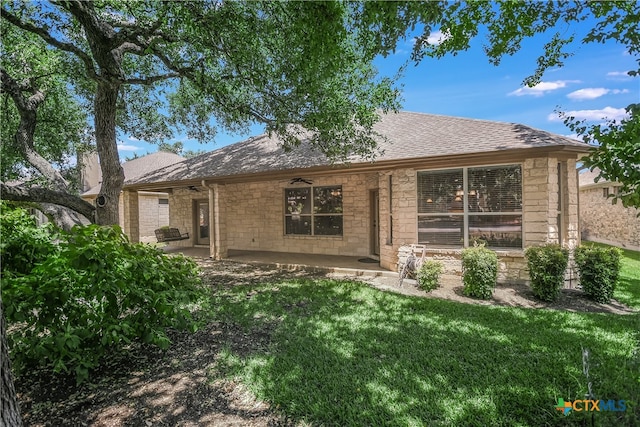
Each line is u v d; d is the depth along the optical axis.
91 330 3.14
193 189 13.95
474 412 2.61
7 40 7.26
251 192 13.01
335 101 5.75
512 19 3.43
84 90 9.50
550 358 3.50
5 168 10.08
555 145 6.09
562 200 7.28
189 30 4.64
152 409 2.84
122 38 5.46
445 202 7.68
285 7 3.56
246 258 10.98
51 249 3.51
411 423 2.50
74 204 7.27
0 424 1.76
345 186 11.09
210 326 4.71
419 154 7.41
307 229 11.87
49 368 3.54
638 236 12.16
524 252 6.46
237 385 3.16
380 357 3.63
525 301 6.01
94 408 2.87
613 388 2.41
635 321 4.60
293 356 3.69
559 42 4.18
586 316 5.00
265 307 5.53
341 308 5.45
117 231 3.68
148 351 3.93
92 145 12.37
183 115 11.00
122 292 3.39
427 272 6.59
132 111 10.80
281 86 5.22
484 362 3.46
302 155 9.77
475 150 6.71
